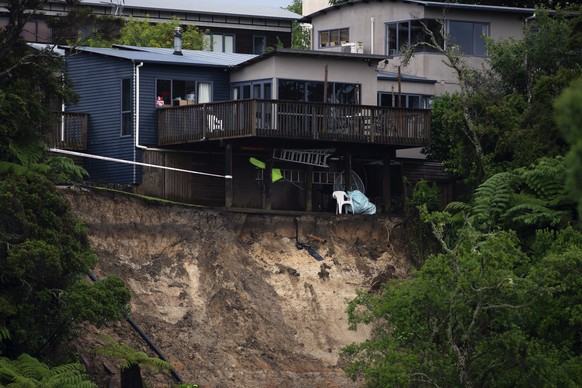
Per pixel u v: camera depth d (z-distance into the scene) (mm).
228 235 133250
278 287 132125
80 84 147875
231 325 125562
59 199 104000
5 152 112375
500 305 95938
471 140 144875
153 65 144625
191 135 140750
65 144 143250
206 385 117375
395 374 96688
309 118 140500
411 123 147000
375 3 173000
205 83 148375
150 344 117312
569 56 148750
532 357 97438
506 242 99562
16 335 99500
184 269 128125
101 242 124750
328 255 137500
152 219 129375
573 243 116250
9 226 100812
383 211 148750
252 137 136750
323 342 128500
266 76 145750
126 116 143750
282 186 148125
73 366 98438
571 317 105875
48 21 118062
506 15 170750
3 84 113125
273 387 120188
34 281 100438
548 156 136500
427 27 167625
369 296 104125
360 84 150750
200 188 145000
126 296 104562
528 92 148250
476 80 150875
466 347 98562
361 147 147125
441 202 150875
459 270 98375
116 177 143125
